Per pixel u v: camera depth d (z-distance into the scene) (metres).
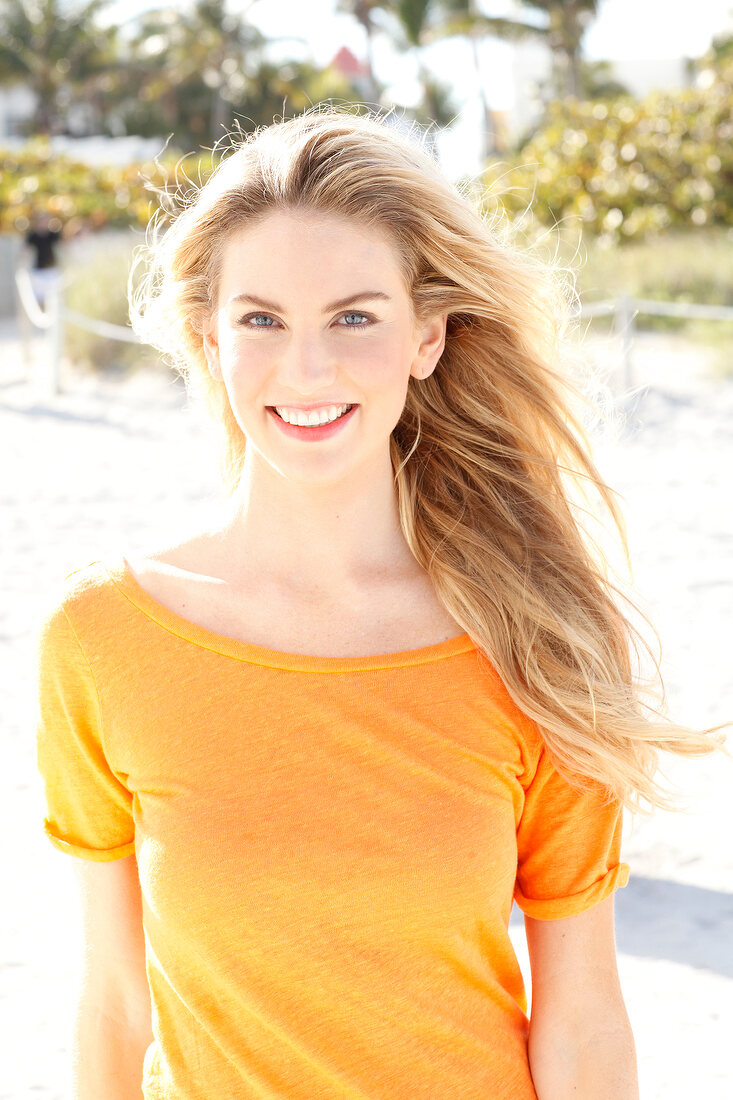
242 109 36.50
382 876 1.31
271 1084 1.31
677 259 13.40
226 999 1.33
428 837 1.33
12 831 4.03
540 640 1.52
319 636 1.44
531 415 1.75
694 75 41.12
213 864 1.31
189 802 1.34
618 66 42.28
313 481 1.39
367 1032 1.31
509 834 1.39
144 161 19.91
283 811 1.33
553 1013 1.42
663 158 15.30
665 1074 2.84
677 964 3.28
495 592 1.53
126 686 1.39
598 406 1.97
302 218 1.37
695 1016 3.06
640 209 15.08
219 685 1.37
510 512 1.68
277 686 1.38
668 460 8.66
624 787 1.45
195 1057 1.34
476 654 1.46
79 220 17.86
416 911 1.32
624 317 10.84
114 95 39.00
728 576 6.20
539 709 1.43
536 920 1.45
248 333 1.38
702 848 3.84
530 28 36.34
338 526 1.46
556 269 1.80
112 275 13.61
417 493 1.65
